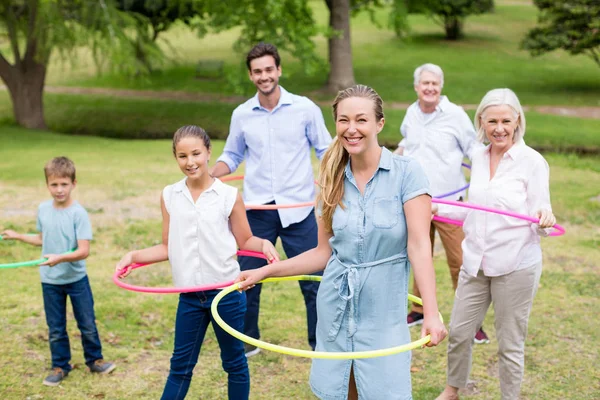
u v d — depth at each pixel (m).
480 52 38.06
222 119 26.50
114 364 5.28
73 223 4.89
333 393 3.35
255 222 5.43
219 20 23.34
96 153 17.89
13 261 8.16
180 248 4.04
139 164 15.77
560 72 33.81
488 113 4.30
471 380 5.12
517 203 4.25
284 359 5.48
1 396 4.72
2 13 23.05
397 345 3.27
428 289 3.14
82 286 5.03
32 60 23.88
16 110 24.12
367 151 3.25
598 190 12.48
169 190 4.09
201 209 4.01
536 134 22.05
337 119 3.22
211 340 5.82
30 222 9.90
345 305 3.30
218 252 4.02
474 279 4.40
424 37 41.69
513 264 4.23
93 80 33.72
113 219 10.17
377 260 3.28
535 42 29.03
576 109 26.94
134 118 26.88
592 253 8.52
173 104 28.55
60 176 4.83
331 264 3.42
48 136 21.58
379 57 37.00
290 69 34.00
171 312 6.36
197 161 3.92
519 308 4.30
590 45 28.00
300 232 5.48
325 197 3.33
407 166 3.24
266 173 5.43
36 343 5.64
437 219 5.60
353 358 3.06
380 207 3.25
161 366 5.30
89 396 4.80
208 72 34.38
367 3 28.64
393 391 3.22
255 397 4.82
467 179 13.51
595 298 6.89
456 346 4.52
